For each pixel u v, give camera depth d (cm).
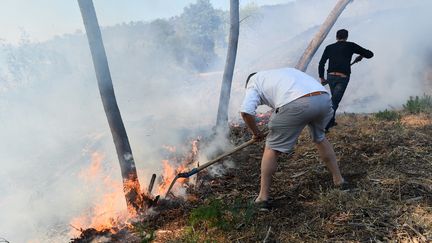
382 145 423
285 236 288
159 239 312
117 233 343
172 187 436
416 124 489
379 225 284
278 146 327
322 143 344
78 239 348
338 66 545
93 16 387
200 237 300
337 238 277
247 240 290
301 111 312
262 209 329
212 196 380
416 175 346
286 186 372
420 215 287
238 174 431
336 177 349
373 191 327
